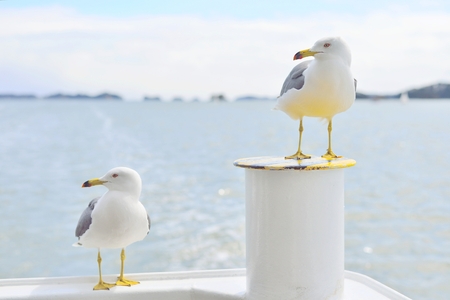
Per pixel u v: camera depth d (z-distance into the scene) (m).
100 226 3.04
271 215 2.87
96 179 3.08
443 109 72.12
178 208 12.73
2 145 30.06
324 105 3.01
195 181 16.86
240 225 10.98
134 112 81.69
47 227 11.54
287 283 2.89
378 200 14.15
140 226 3.12
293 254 2.87
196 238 9.99
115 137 34.81
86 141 32.03
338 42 2.95
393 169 19.66
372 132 36.31
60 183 17.42
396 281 8.56
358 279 3.40
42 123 49.78
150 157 24.28
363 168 20.02
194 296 3.20
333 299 2.96
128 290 3.13
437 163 21.11
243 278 3.35
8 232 11.12
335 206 2.90
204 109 98.38
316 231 2.86
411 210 12.97
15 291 3.11
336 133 35.88
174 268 8.52
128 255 9.21
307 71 3.02
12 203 14.16
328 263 2.91
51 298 3.07
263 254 2.93
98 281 3.28
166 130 41.31
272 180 2.84
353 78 3.05
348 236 10.92
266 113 77.81
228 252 9.16
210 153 25.91
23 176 19.02
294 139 32.41
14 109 89.38
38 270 8.69
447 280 8.55
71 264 9.01
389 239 10.62
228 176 17.91
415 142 29.45
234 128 43.19
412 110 72.00
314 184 2.82
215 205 13.06
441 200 14.01
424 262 9.32
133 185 3.09
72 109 93.31
